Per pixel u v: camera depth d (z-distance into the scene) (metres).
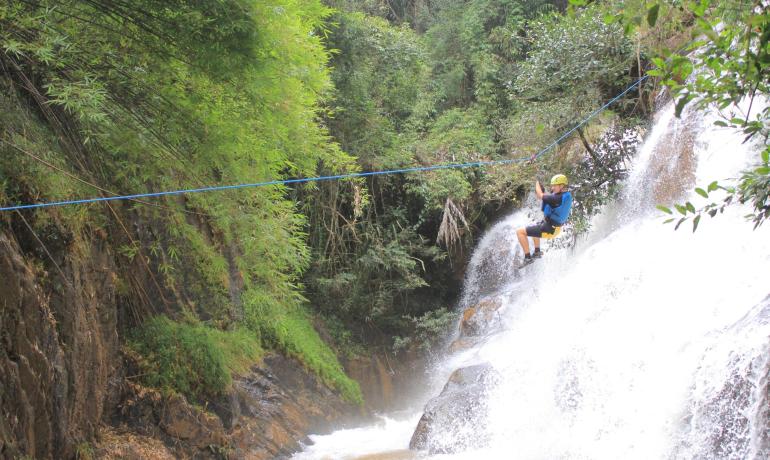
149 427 9.12
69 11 7.04
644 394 10.03
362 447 12.66
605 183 15.73
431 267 20.81
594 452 10.13
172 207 9.77
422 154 19.88
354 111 18.36
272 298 12.01
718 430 8.40
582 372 11.32
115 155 8.38
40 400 6.84
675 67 4.91
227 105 7.92
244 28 6.79
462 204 20.12
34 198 7.22
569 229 15.55
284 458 11.60
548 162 15.81
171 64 7.75
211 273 12.09
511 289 18.31
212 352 10.66
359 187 18.09
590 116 14.62
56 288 7.44
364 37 18.55
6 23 6.47
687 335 10.14
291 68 8.02
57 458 7.26
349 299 18.78
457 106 23.77
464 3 24.92
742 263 10.90
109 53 7.21
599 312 12.62
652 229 13.82
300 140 9.41
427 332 19.72
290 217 10.68
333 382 15.28
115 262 9.46
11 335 6.44
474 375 13.17
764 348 8.06
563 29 15.36
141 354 9.61
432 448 11.96
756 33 4.61
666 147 15.05
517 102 16.83
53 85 6.60
